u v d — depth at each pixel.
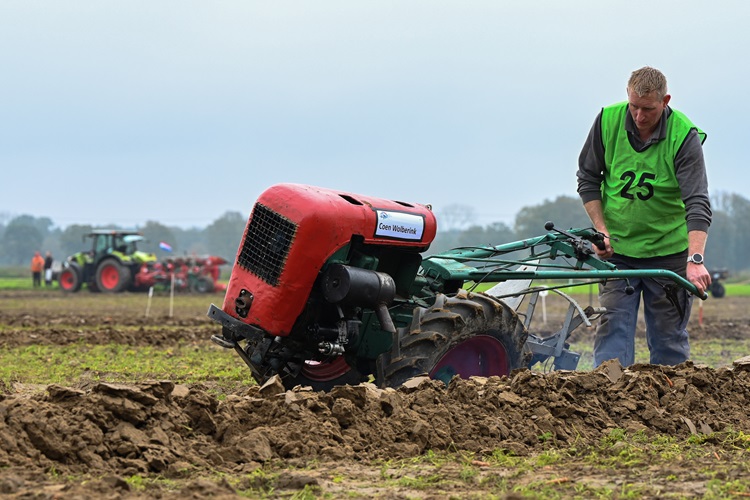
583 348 31.08
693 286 15.32
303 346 14.39
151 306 56.81
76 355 24.78
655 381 13.52
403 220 14.52
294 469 9.95
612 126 16.61
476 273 15.45
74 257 78.12
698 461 10.52
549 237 16.62
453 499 8.79
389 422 11.36
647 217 16.44
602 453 10.95
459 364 14.85
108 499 8.35
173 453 9.94
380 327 14.42
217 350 27.09
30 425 9.73
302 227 13.55
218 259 78.81
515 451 11.00
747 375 15.09
